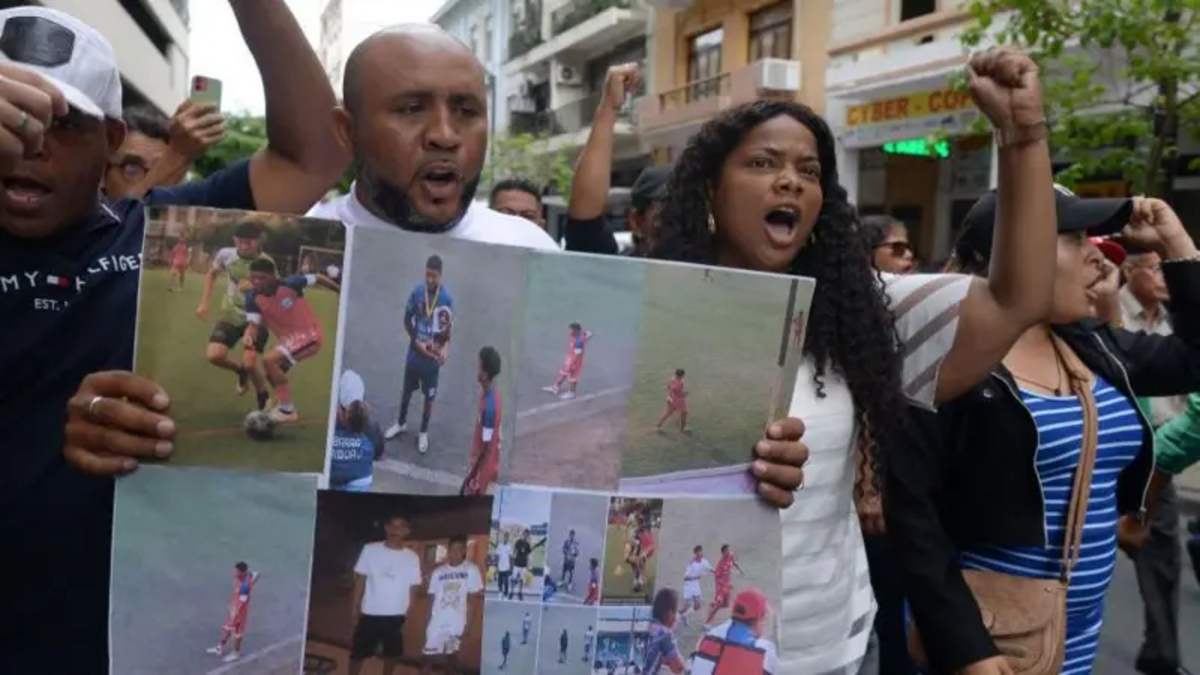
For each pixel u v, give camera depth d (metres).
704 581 1.50
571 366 1.43
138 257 1.58
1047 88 7.49
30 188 1.48
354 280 1.34
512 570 1.42
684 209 1.91
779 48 17.03
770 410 1.52
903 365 1.89
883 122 13.90
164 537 1.32
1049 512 2.06
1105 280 2.95
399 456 1.37
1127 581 5.65
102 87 1.52
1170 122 7.14
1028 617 2.03
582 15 24.94
